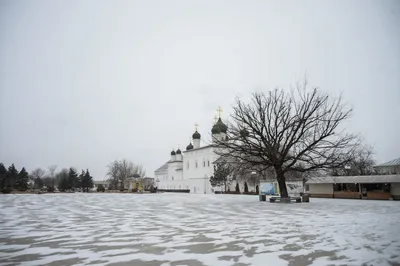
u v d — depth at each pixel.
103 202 30.73
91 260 7.12
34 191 65.50
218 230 11.57
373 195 36.06
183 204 27.62
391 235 10.21
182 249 8.22
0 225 13.32
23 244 9.00
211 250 8.09
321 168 29.22
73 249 8.30
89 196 44.97
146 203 29.28
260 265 6.64
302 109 29.52
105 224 13.52
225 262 6.89
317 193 41.44
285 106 30.08
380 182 35.25
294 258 7.22
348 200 33.59
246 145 30.84
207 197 43.88
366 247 8.35
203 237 10.03
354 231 11.10
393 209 20.73
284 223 13.55
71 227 12.57
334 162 29.03
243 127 30.59
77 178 89.88
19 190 67.81
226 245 8.73
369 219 14.77
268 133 30.02
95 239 9.75
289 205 25.31
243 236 10.20
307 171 31.75
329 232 10.92
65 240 9.60
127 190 80.69
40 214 18.23
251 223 13.63
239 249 8.20
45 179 123.50
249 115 30.33
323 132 28.28
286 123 30.12
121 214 18.25
